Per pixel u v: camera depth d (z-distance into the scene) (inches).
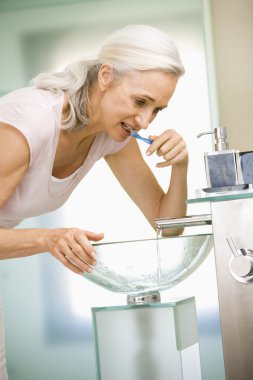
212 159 63.9
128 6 110.3
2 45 114.5
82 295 111.4
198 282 106.2
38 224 112.9
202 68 106.8
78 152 76.3
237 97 105.6
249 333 52.0
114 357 59.5
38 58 113.3
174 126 108.3
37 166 70.0
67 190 77.9
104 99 70.7
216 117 106.6
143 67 67.6
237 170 63.8
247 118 105.2
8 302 114.0
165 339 58.3
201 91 107.0
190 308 61.8
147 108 70.0
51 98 70.4
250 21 104.7
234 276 50.2
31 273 113.3
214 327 105.4
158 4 109.0
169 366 58.2
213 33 106.4
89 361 111.0
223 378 104.9
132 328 59.1
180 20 107.9
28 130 65.8
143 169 85.2
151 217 85.7
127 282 60.8
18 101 68.6
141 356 58.9
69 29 112.4
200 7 106.8
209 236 60.7
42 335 112.9
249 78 105.1
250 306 51.9
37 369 113.1
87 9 111.7
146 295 62.4
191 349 61.2
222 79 106.1
